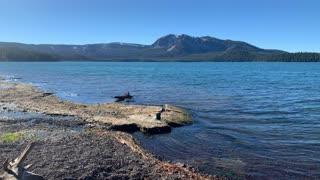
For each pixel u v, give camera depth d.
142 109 39.28
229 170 20.45
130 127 30.91
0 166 18.05
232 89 71.31
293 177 19.44
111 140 24.81
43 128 29.12
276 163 21.80
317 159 22.61
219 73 150.62
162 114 36.12
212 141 27.23
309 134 29.83
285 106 47.12
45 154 20.34
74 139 24.31
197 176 18.86
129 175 18.19
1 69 170.00
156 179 18.03
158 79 102.44
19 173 10.52
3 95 52.03
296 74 146.00
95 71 159.25
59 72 145.62
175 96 56.72
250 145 26.08
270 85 85.25
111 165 19.16
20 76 113.75
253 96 58.78
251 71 176.25
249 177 19.39
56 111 38.12
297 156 23.28
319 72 164.50
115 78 105.94
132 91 64.88
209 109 42.94
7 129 28.48
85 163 19.05
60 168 18.12
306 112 42.00
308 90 72.69
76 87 73.44
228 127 32.47
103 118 33.72
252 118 37.38
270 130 31.41
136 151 22.67
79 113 37.19
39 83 84.75
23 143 22.69
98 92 63.47
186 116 36.38
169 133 29.84
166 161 21.84
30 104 43.19
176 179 18.17
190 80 98.94
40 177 11.21
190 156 23.19
